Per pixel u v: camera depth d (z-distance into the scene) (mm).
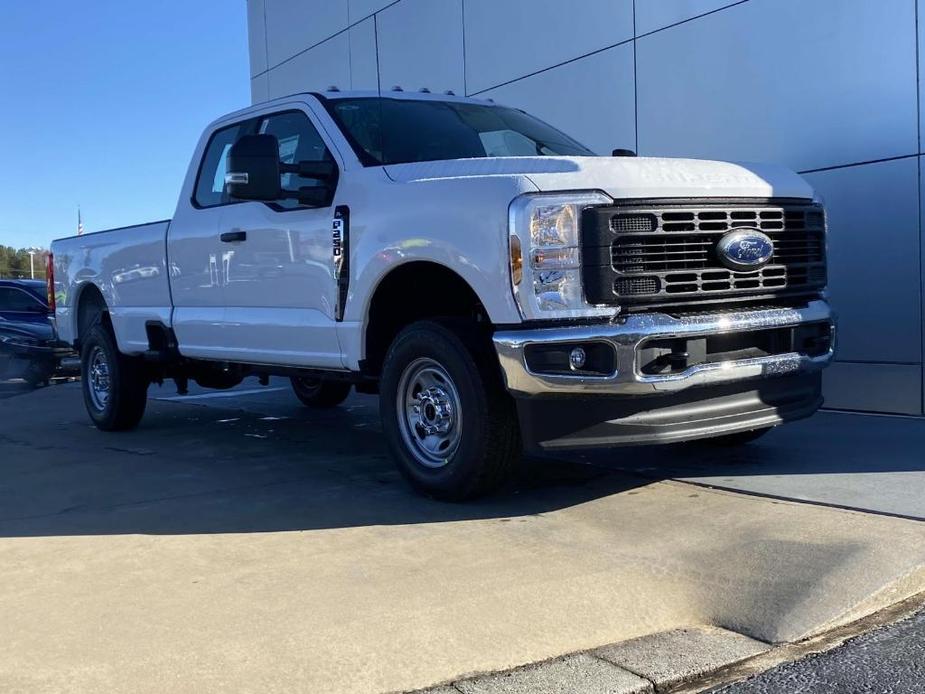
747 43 8336
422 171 5234
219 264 6617
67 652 3207
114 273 7949
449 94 6801
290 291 5980
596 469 5859
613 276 4461
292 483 5785
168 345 7301
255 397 10961
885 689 2971
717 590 3705
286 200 6039
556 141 6473
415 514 4906
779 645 3281
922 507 4660
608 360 4422
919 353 7367
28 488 5891
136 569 4102
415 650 3184
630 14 9398
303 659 3119
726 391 4816
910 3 7203
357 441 7430
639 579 3826
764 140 8289
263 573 3992
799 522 4488
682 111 8961
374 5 13242
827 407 7996
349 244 5441
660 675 3010
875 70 7457
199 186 7027
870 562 3865
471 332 4914
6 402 11398
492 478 4918
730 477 5477
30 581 3973
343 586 3799
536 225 4422
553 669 3053
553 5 10273
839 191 7781
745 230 4816
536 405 4590
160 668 3068
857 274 7703
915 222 7312
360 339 5465
